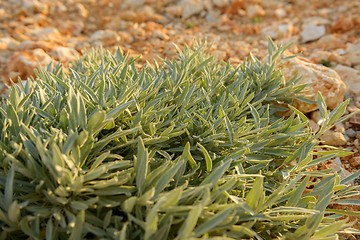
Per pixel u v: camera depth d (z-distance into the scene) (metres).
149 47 4.95
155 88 3.19
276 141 3.25
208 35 5.20
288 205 2.79
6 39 4.89
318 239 2.62
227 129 3.06
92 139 2.60
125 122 2.98
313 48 4.95
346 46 4.86
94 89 3.14
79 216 2.35
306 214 2.82
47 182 2.52
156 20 5.62
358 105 4.03
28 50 4.66
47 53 4.70
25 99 2.93
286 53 4.39
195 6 5.75
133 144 2.88
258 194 2.59
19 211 2.40
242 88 3.62
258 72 3.85
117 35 5.17
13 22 5.34
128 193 2.52
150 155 2.81
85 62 4.06
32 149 2.61
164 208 2.39
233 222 2.48
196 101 3.24
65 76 3.47
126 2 5.93
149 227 2.29
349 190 3.08
